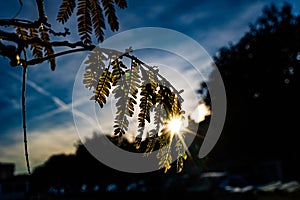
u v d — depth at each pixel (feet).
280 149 114.73
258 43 128.36
